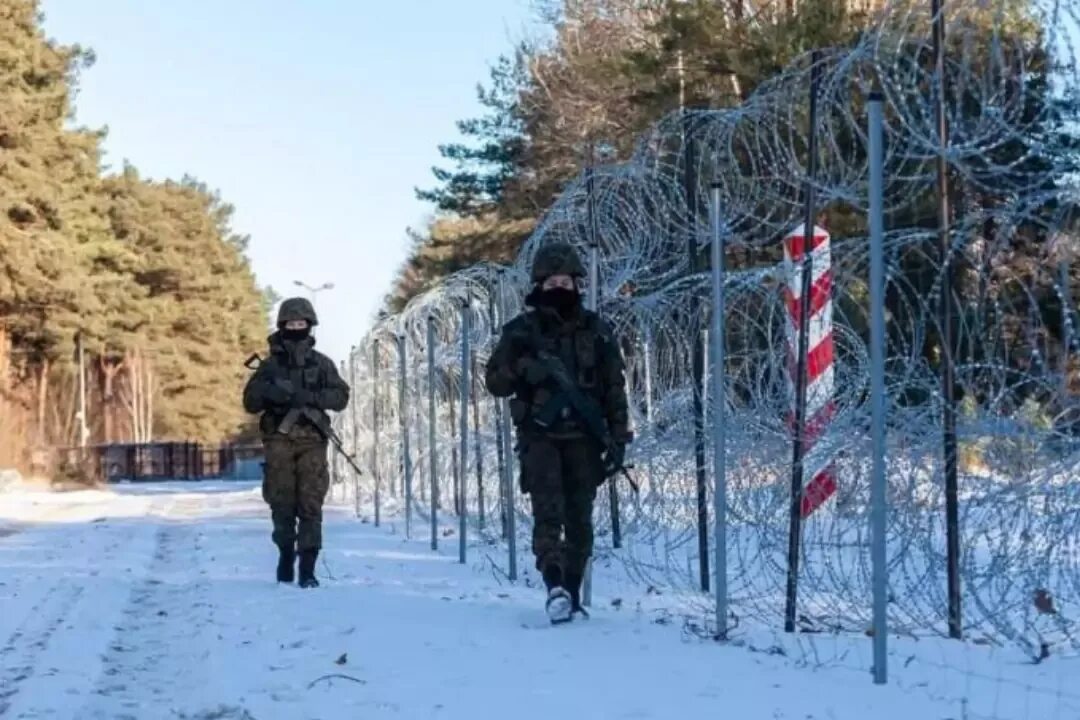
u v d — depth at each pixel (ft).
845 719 17.95
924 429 22.09
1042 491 19.93
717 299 24.08
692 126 31.45
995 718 17.66
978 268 20.59
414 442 55.31
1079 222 18.70
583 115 99.96
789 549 24.63
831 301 26.86
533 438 26.25
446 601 30.71
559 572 26.17
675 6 69.51
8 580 38.04
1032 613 22.98
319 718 19.58
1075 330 19.15
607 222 30.91
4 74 138.31
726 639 24.03
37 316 151.53
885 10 22.21
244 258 321.73
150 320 215.72
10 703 21.88
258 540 50.57
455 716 19.12
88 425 208.03
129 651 26.66
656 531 33.04
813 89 23.36
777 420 26.00
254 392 34.91
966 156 20.44
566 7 106.22
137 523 62.64
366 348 68.28
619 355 26.50
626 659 22.53
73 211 151.53
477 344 40.47
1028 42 18.86
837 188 25.03
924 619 22.82
